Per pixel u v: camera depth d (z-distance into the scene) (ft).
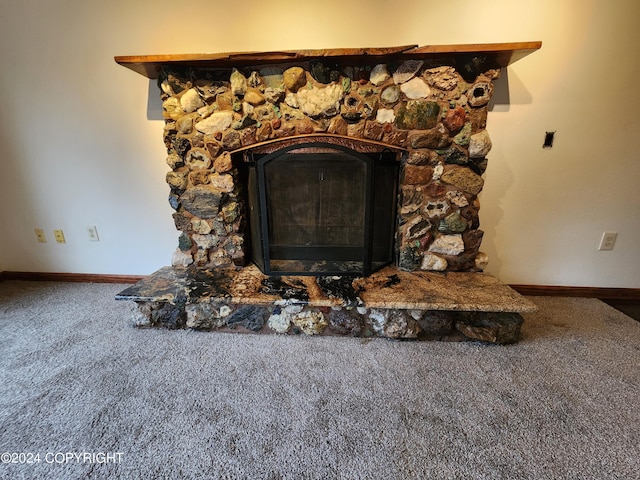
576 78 5.68
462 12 5.53
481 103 5.36
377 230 6.49
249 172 6.33
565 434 3.64
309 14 5.73
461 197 5.89
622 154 5.99
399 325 5.36
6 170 7.22
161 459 3.40
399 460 3.36
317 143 5.60
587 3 5.33
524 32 5.54
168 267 6.81
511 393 4.25
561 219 6.50
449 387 4.37
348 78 5.43
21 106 6.70
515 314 5.29
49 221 7.61
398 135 5.64
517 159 6.19
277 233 6.34
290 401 4.16
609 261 6.70
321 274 6.24
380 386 4.40
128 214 7.38
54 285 7.83
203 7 5.83
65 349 5.27
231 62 5.26
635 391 4.26
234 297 5.48
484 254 6.34
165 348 5.29
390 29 5.70
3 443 3.58
